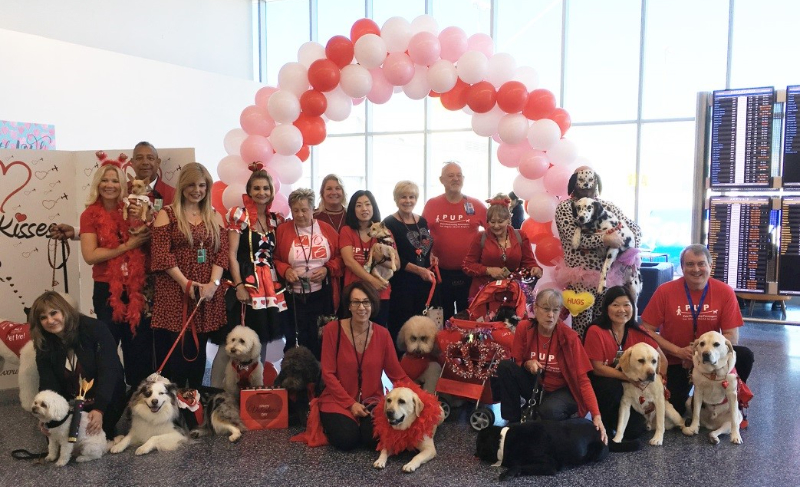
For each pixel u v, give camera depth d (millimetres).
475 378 3527
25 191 4359
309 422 3361
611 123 8898
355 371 3395
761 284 6043
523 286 3883
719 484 2789
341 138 10828
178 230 3537
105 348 3299
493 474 2922
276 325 3832
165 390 3270
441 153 10102
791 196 5875
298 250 3934
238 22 10805
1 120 6359
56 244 4355
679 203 8734
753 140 5938
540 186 4652
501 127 4520
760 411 3812
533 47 9164
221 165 4680
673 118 8562
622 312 3381
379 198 10656
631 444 3182
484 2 9383
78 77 7312
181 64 9594
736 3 8047
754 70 8070
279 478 2895
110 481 2869
